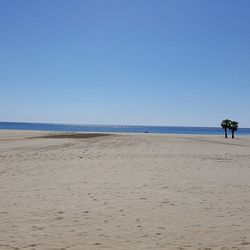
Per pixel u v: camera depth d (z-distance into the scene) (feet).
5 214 29.91
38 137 185.57
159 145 139.03
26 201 35.06
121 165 67.82
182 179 51.11
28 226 26.45
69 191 40.63
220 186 45.50
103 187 43.50
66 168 62.23
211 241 23.17
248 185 46.62
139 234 24.67
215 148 130.72
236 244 22.57
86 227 26.35
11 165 65.10
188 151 109.91
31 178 50.29
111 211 31.35
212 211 31.83
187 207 33.32
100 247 21.83
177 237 24.03
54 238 23.63
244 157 93.04
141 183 46.85
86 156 85.61
